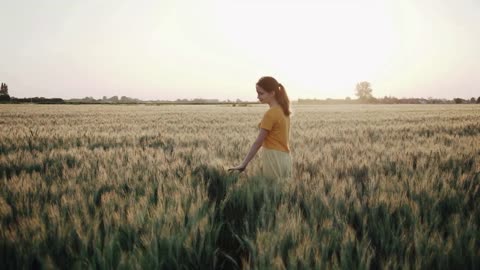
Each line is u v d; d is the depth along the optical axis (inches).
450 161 206.8
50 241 89.7
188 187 132.4
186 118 900.6
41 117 922.1
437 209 117.5
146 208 106.8
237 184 142.9
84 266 80.7
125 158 218.1
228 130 493.7
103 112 1334.9
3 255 81.7
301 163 200.8
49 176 163.8
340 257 82.8
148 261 82.0
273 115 146.7
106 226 96.2
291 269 76.0
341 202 118.0
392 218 106.9
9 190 127.4
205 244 95.1
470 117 899.4
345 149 267.6
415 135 410.0
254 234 100.3
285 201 119.7
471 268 80.0
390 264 78.5
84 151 246.1
